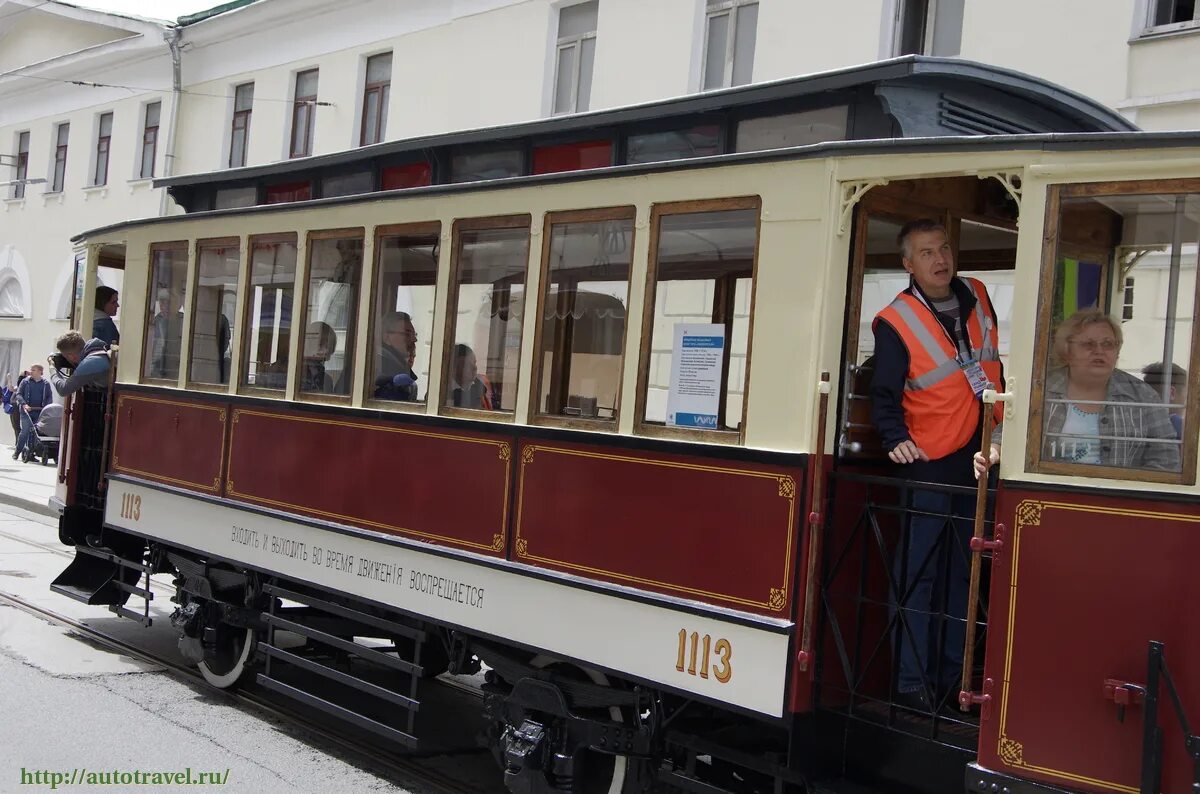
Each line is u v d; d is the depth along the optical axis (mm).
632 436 4938
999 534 4020
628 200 5062
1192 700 3637
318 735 6703
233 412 7297
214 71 21344
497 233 5684
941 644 4453
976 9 10320
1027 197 4051
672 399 4859
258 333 7207
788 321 4477
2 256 26969
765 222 4570
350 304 6516
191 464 7637
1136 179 3873
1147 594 3729
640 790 5129
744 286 4652
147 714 6758
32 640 8391
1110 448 3881
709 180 4773
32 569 10992
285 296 7000
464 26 16156
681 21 13195
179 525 7691
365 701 7504
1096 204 3969
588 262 5238
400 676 8117
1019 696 3926
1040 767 3869
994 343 4855
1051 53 9836
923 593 4648
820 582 4418
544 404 5383
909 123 4664
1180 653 3664
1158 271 3861
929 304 4703
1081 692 3818
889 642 4750
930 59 4562
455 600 5668
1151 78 9281
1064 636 3861
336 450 6480
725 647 4527
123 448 8352
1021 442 4012
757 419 4539
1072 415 3953
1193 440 3729
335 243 6648
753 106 5148
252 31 20328
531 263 5461
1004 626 3977
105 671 7691
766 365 4531
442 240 5945
